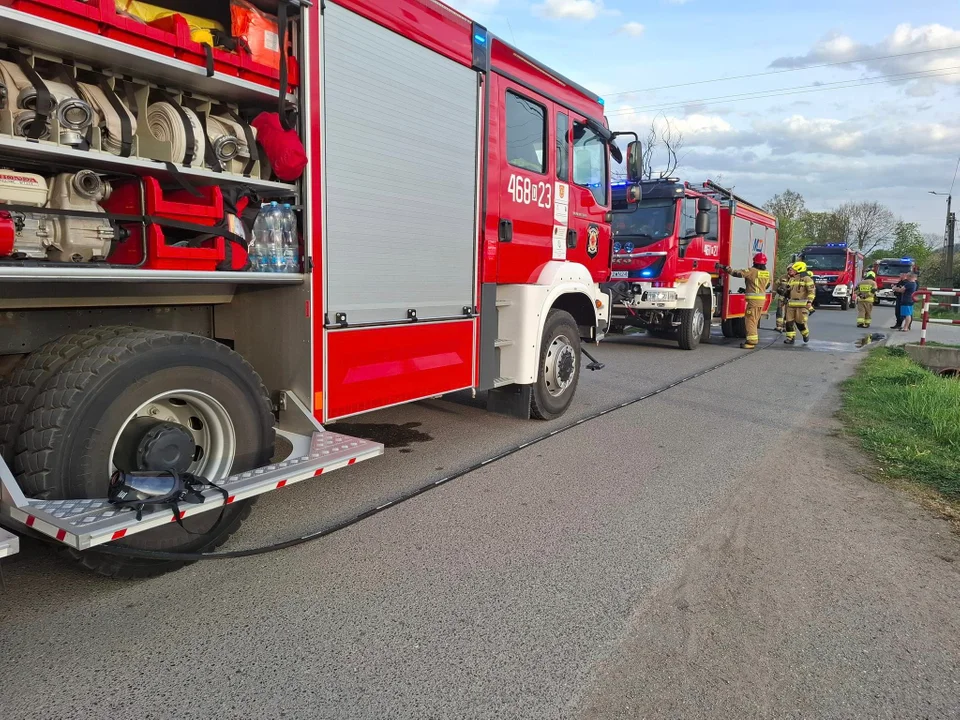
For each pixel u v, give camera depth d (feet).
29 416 8.54
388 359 13.73
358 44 12.07
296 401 11.96
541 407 20.27
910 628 9.42
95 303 9.89
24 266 7.76
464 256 15.88
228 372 10.22
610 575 10.75
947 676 8.34
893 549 12.05
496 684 7.92
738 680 8.13
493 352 17.46
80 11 7.84
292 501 13.65
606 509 13.61
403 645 8.66
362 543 11.69
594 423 20.80
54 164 8.41
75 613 9.14
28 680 7.70
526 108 17.97
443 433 19.10
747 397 25.57
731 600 10.07
